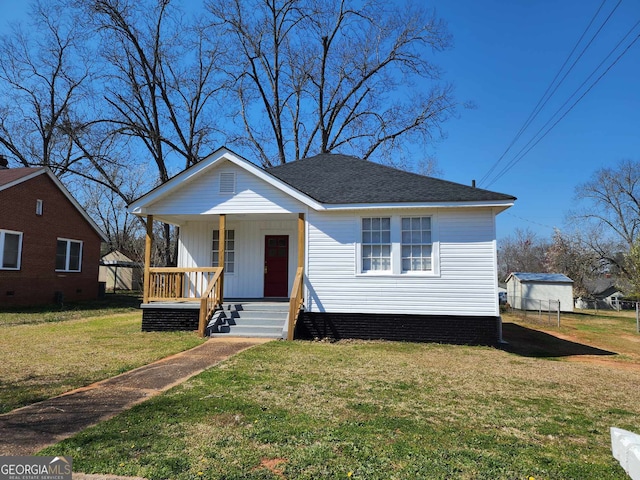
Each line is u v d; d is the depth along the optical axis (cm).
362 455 356
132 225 4531
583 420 476
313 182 1238
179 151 2722
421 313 1041
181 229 1334
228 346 872
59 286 1989
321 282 1087
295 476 318
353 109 3055
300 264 1093
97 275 2302
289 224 1334
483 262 1026
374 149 3016
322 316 1077
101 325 1248
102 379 604
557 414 495
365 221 1091
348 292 1076
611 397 583
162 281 1139
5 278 1688
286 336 976
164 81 2683
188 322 1094
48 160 2777
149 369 664
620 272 4034
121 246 4462
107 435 388
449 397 546
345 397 527
